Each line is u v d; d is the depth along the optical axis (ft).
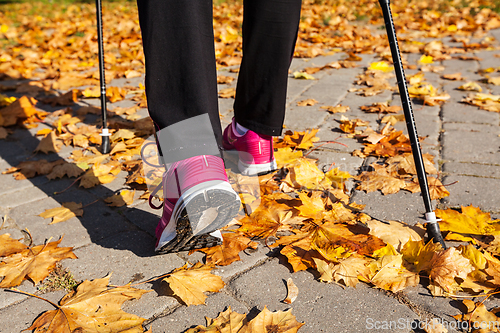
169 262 4.44
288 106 9.25
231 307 3.80
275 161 6.11
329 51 14.69
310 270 4.26
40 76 12.50
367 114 8.57
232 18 20.95
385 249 4.34
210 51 4.17
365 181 5.87
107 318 3.63
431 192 5.49
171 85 3.99
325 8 23.49
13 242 4.77
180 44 3.87
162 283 4.12
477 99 8.99
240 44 15.70
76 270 4.35
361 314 3.67
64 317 3.65
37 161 6.93
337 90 10.25
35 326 3.58
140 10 3.91
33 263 4.40
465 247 4.20
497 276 3.86
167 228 4.19
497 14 19.04
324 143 7.25
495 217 4.98
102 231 5.07
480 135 7.30
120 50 15.34
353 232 4.77
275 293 3.95
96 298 3.83
